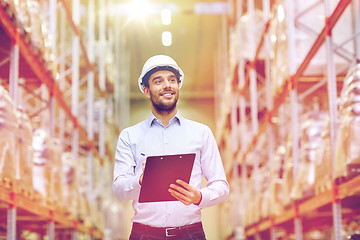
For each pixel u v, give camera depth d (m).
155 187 2.89
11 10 5.08
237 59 11.57
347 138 4.38
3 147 4.70
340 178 4.57
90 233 10.91
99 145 12.89
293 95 6.54
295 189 6.12
